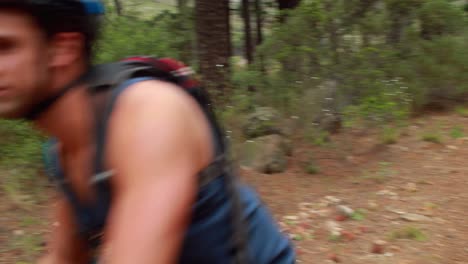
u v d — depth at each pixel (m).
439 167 6.93
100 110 1.23
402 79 8.79
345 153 7.50
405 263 4.74
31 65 1.19
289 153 7.44
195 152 1.25
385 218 5.67
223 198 1.35
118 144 1.19
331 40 7.88
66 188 1.37
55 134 1.30
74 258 1.61
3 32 1.16
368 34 8.45
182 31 8.32
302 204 6.14
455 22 9.64
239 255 1.38
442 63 9.28
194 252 1.34
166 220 1.14
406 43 9.03
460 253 4.88
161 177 1.15
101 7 1.31
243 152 7.20
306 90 7.69
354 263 4.81
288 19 8.11
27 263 4.73
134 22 7.75
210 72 7.75
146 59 1.32
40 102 1.24
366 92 7.80
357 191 6.44
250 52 12.20
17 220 5.46
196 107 1.33
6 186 5.94
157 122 1.18
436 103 9.55
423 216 5.65
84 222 1.36
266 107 7.71
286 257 1.57
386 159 7.31
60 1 1.19
